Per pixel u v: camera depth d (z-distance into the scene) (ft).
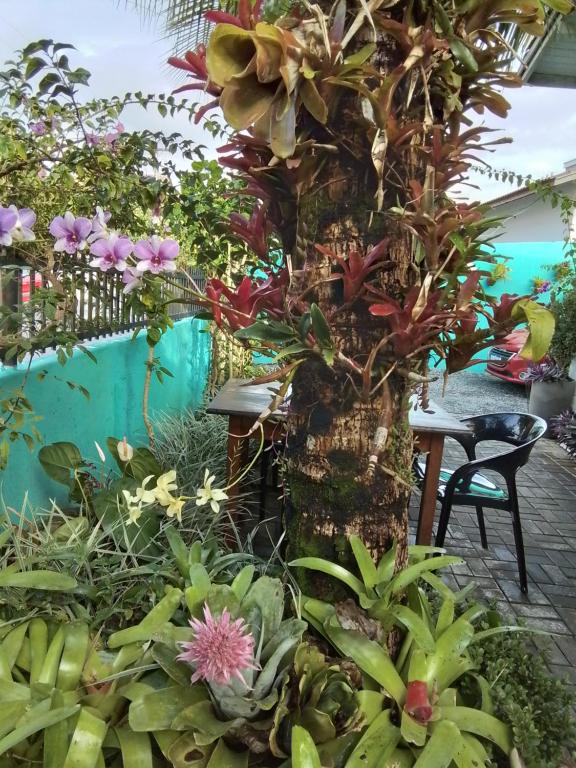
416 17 3.91
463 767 3.91
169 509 4.77
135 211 8.39
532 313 3.69
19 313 5.77
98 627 5.07
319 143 4.07
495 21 4.02
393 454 4.67
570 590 9.57
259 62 3.14
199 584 4.89
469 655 5.04
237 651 3.63
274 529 8.98
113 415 10.07
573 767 4.54
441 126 3.88
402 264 4.32
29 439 5.56
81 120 7.09
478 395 27.53
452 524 12.11
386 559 4.86
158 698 4.05
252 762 4.00
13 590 5.15
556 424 19.35
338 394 4.51
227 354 17.46
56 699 3.97
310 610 4.78
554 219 36.35
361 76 3.54
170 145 7.86
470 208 4.26
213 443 11.78
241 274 7.78
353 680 4.36
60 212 7.38
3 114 6.69
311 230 4.39
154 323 7.52
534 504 13.69
